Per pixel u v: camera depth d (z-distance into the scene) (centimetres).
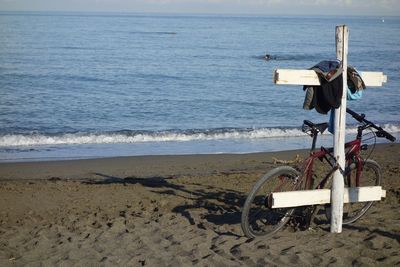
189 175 970
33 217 653
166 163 1146
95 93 2634
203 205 700
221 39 8162
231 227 584
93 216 650
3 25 11981
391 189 756
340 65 516
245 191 784
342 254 492
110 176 1004
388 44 7488
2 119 1884
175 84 3052
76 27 12056
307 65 4550
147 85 2989
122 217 637
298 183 543
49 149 1380
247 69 4012
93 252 514
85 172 1055
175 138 1550
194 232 566
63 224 618
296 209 559
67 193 766
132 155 1295
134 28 12581
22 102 2286
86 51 5294
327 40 8456
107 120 1941
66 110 2122
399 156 1174
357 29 14875
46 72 3494
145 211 668
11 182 878
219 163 1135
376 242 519
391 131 1694
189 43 7012
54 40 6894
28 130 1689
